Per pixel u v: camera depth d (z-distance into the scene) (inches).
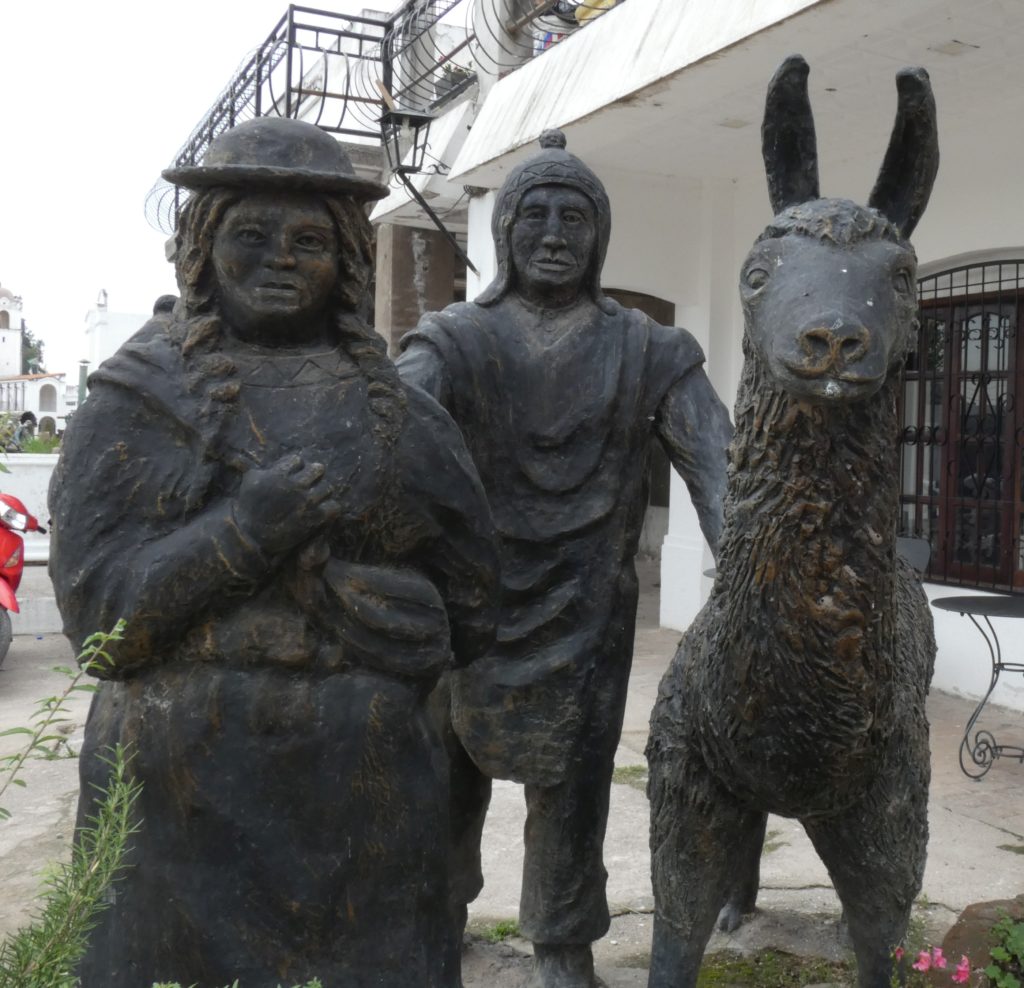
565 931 101.7
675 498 303.3
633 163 270.4
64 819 162.2
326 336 67.0
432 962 70.4
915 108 68.3
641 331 96.8
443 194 312.3
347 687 66.0
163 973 65.0
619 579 97.0
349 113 342.3
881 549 68.2
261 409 63.9
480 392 93.9
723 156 261.9
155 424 63.7
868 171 249.1
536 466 94.4
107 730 66.6
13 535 253.1
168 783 64.3
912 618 92.1
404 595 66.7
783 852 151.9
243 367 64.4
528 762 95.7
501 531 94.3
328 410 64.8
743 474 69.7
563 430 94.1
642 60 213.3
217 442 62.7
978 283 235.1
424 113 277.7
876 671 70.9
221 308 64.8
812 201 68.2
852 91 211.0
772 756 74.6
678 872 84.6
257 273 62.4
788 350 60.8
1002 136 220.2
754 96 216.5
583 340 95.6
